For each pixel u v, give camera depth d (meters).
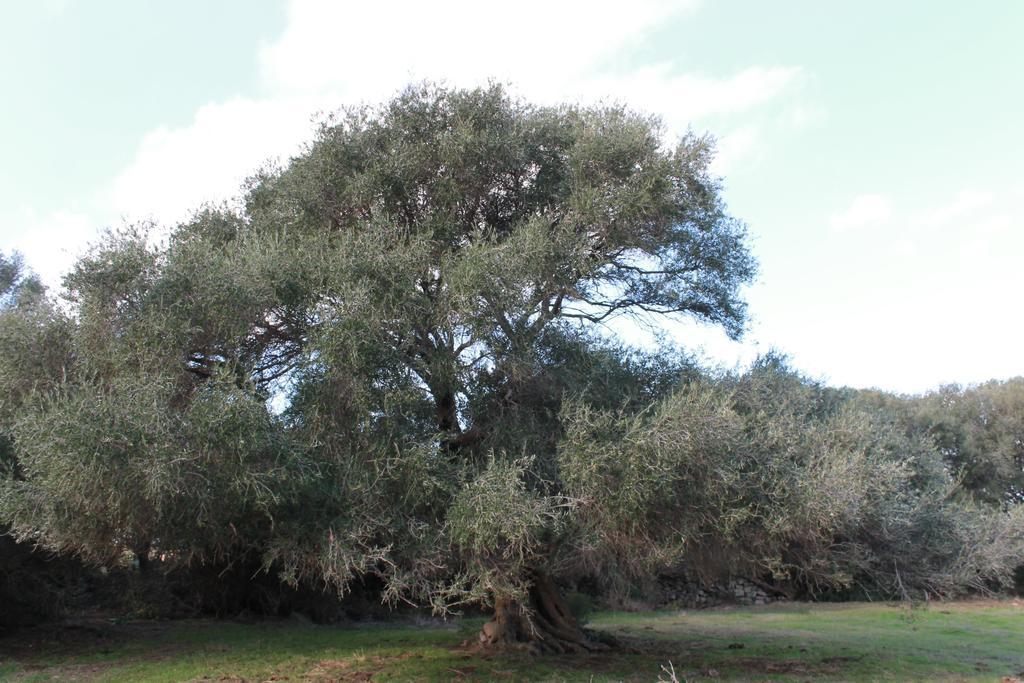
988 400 34.59
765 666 12.38
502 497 8.09
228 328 9.02
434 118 11.69
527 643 12.83
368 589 21.03
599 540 9.16
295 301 9.46
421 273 10.02
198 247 9.52
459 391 10.14
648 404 10.35
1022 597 25.89
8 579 13.80
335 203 11.54
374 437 8.88
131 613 18.38
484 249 9.41
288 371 9.81
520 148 11.34
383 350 8.91
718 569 11.28
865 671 12.09
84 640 14.87
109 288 9.03
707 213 11.89
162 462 7.26
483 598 9.34
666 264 12.50
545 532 9.29
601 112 11.91
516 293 9.55
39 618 15.25
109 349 8.96
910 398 36.22
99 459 7.19
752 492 9.50
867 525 11.48
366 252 9.37
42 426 7.50
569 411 9.24
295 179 11.62
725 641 16.12
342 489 8.42
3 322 10.12
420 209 11.41
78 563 14.78
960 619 20.92
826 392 13.84
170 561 10.34
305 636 16.16
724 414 8.80
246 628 17.42
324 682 10.65
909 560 12.14
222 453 7.64
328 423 8.80
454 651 13.16
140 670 11.73
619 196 10.55
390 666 11.84
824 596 26.70
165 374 8.55
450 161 11.01
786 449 9.83
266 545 9.14
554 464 9.63
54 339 9.97
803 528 9.59
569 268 10.33
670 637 16.92
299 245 10.20
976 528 12.87
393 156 10.96
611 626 19.66
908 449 14.42
